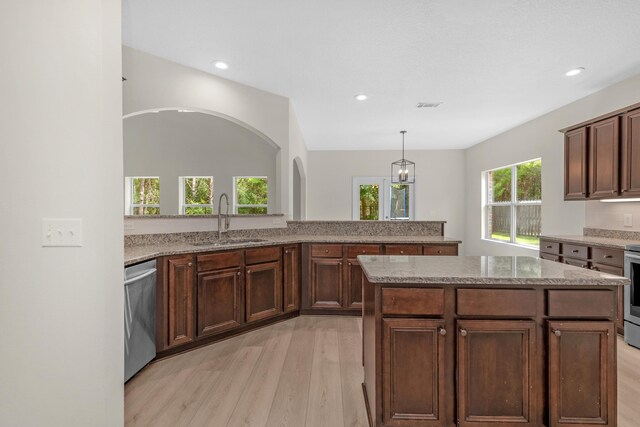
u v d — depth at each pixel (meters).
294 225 4.22
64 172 1.45
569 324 1.50
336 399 2.01
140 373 2.32
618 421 1.78
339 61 3.25
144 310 2.31
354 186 7.70
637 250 2.75
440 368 1.55
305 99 4.34
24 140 1.43
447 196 7.54
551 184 4.76
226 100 3.68
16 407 1.44
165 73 3.22
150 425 1.77
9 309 1.43
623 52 3.02
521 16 2.47
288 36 2.79
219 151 7.07
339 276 3.55
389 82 3.76
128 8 2.39
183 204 7.21
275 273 3.33
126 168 7.19
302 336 3.03
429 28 2.65
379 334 1.59
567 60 3.19
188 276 2.66
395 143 7.01
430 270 1.71
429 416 1.56
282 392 2.09
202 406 1.94
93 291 1.47
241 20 2.56
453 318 1.57
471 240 7.21
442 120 5.28
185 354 2.64
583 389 1.50
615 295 1.50
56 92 1.45
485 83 3.77
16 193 1.43
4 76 1.42
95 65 1.47
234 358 2.57
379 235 4.11
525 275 1.57
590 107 4.09
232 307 2.96
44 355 1.45
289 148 4.33
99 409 1.48
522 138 5.44
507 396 1.54
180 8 2.41
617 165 3.21
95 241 1.47
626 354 2.66
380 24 2.60
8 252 1.42
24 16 1.44
